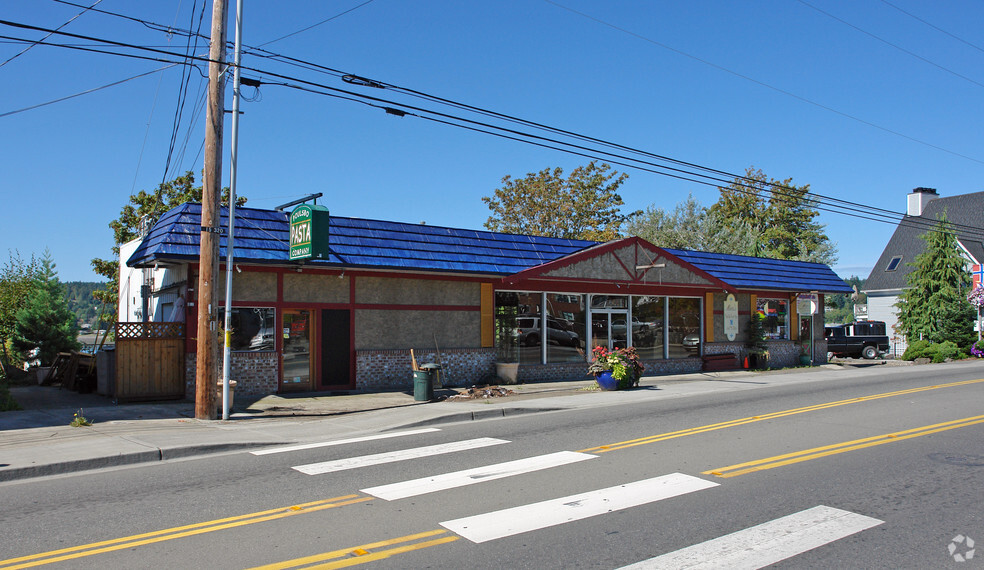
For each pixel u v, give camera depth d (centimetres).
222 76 1312
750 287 2678
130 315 2388
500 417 1385
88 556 554
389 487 778
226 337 1360
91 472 898
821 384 1962
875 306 5050
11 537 606
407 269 1800
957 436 1057
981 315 3434
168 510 692
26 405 1509
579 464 880
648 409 1427
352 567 526
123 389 1529
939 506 680
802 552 553
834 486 758
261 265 1628
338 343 1777
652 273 2298
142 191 3603
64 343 2544
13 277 2986
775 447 979
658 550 558
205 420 1318
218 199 1325
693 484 769
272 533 612
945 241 3494
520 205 5231
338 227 1780
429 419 1298
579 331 2228
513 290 2080
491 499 718
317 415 1419
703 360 2555
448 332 1942
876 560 535
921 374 2292
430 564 531
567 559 539
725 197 5644
